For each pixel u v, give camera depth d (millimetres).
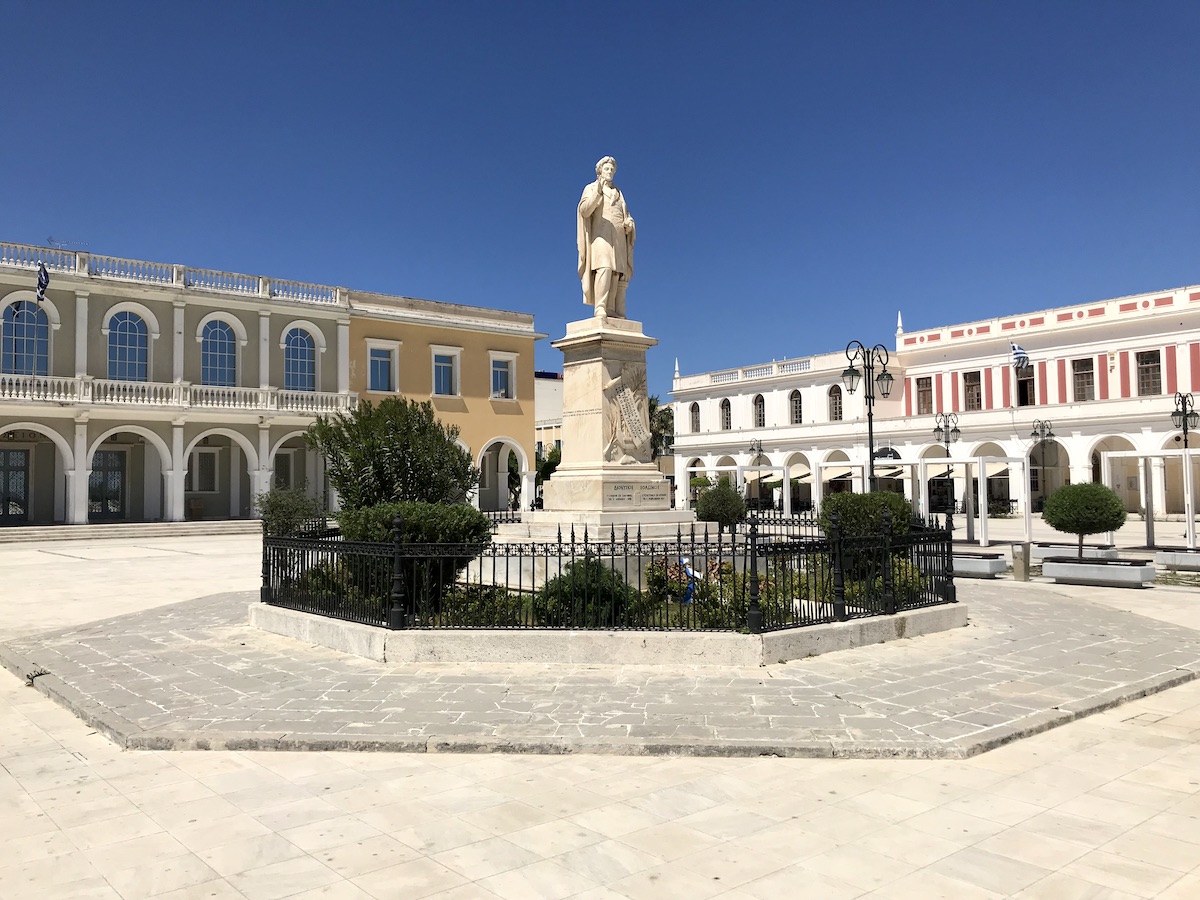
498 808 5004
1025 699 7105
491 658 8383
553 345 13125
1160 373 41094
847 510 12539
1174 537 28656
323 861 4348
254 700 7223
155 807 5098
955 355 48906
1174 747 6082
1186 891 3998
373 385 38781
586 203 12828
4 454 32281
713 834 4629
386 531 9508
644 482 12555
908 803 5039
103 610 13414
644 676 7816
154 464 34750
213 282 34844
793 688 7395
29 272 30656
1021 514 43156
